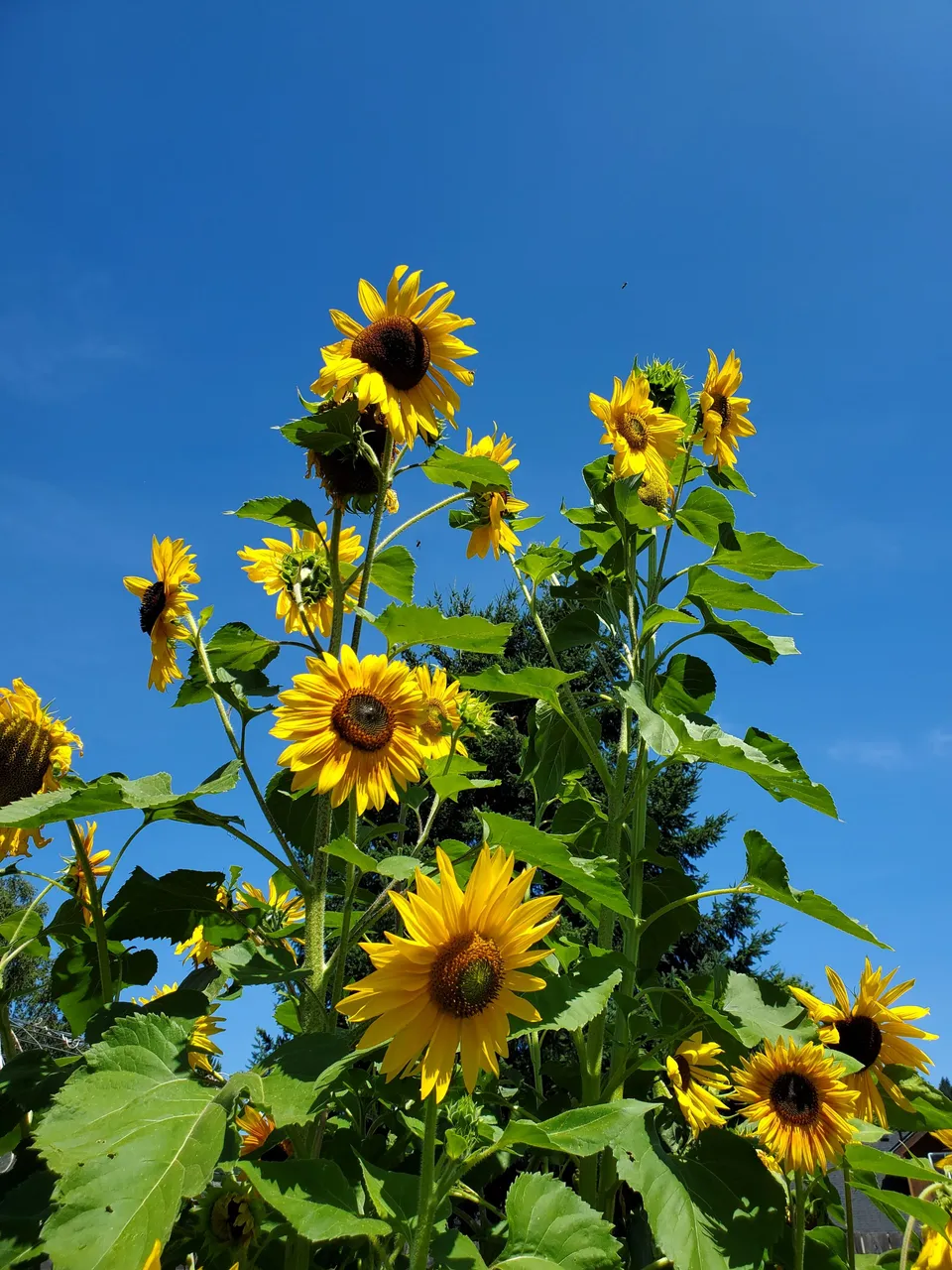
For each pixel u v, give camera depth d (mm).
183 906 940
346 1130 895
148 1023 774
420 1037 652
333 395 924
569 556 1350
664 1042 1051
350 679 837
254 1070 745
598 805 1340
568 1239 697
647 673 1270
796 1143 957
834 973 1141
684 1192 930
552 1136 695
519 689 973
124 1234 602
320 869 874
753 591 1224
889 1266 1094
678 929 1299
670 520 1275
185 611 953
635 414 1302
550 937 867
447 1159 715
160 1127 672
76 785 949
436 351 976
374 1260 875
